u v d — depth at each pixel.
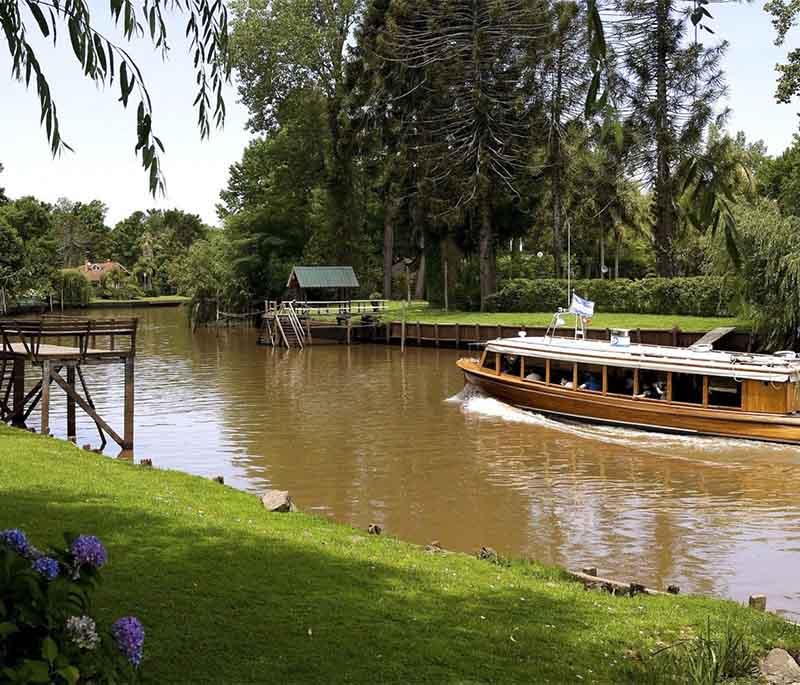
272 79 73.00
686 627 8.26
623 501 17.25
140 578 8.46
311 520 12.43
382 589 8.73
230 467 20.16
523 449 22.33
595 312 51.69
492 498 17.45
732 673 7.06
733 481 18.91
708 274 43.91
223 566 9.05
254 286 74.94
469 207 55.75
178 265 126.56
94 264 130.50
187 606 7.72
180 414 27.84
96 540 4.64
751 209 35.66
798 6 35.81
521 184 55.62
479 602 8.59
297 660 6.62
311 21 74.06
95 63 6.03
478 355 45.53
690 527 15.42
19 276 74.56
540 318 50.53
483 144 55.41
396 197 61.75
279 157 75.12
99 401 30.64
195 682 6.13
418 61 58.34
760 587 12.34
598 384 26.69
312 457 21.28
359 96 62.22
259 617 7.55
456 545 14.35
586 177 54.16
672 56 45.41
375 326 53.66
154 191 6.27
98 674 4.10
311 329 56.06
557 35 49.56
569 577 10.38
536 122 54.72
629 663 7.10
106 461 16.02
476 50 54.50
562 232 62.22
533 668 6.81
